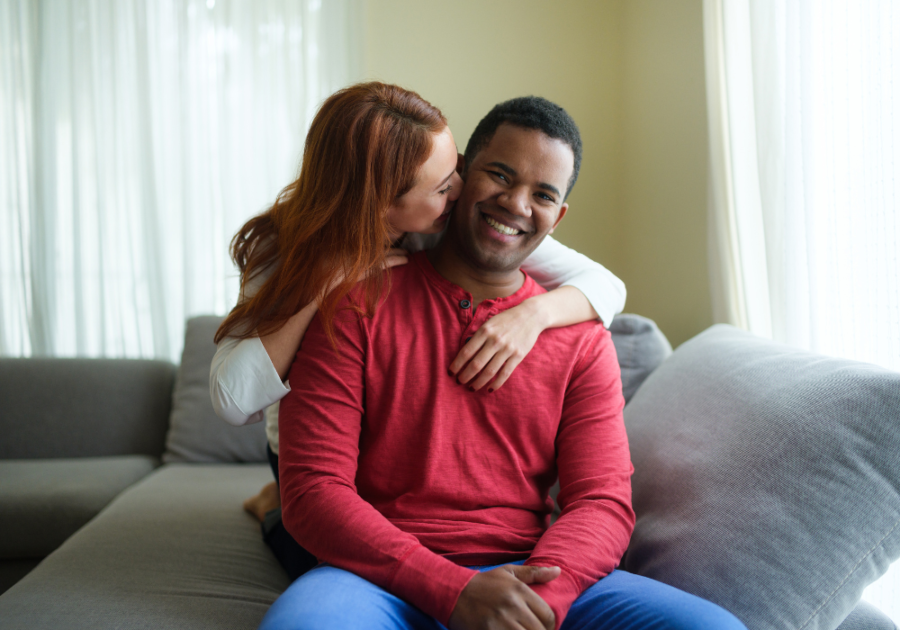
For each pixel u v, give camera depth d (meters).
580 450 0.95
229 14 2.51
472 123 2.54
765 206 1.42
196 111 2.54
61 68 2.53
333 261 0.92
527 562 0.82
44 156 2.52
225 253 2.55
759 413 0.95
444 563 0.76
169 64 2.54
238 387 0.94
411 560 0.76
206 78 2.53
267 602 1.03
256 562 1.18
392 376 0.93
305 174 0.95
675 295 2.10
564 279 1.20
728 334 1.34
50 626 0.89
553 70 2.52
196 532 1.29
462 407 0.94
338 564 0.79
